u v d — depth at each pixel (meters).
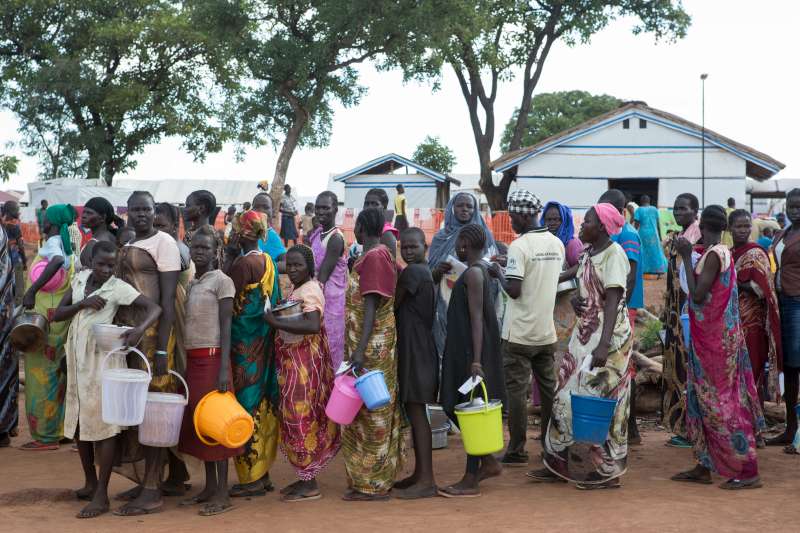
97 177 36.81
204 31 30.23
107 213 6.73
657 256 17.91
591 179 28.86
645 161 28.44
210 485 5.65
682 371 7.48
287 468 6.91
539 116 67.50
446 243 8.02
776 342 7.23
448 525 5.07
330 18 26.52
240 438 5.37
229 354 5.57
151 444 5.30
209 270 5.66
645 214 17.83
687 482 6.19
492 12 32.81
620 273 5.82
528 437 8.00
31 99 34.38
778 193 36.81
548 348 6.66
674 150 28.17
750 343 7.36
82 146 36.22
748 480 5.98
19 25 35.78
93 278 5.74
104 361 5.29
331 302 7.37
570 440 5.96
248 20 27.64
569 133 28.67
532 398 9.28
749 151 27.39
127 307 5.65
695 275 6.28
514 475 6.47
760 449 7.38
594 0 33.78
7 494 5.78
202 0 27.38
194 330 5.54
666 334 7.66
